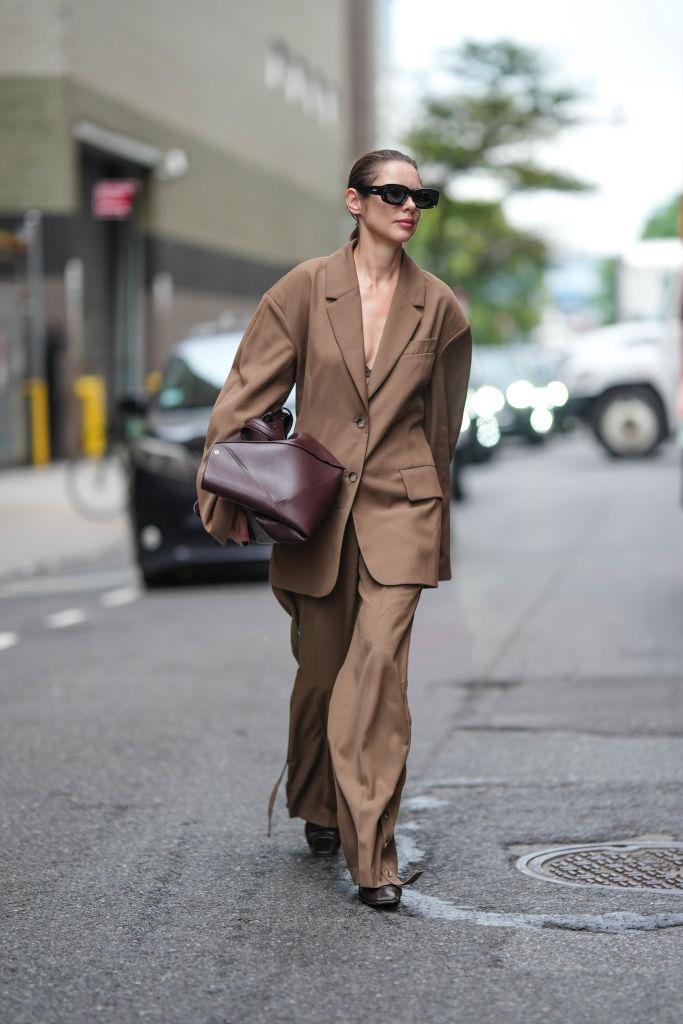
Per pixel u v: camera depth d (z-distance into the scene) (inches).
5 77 1813.5
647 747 456.4
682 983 268.7
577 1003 260.5
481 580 846.5
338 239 3646.7
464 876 335.9
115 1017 258.7
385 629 313.7
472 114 3440.0
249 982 273.3
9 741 484.1
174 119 2308.1
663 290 1823.3
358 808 308.8
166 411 854.5
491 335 5216.5
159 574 876.0
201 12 2475.4
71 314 1833.2
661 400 1808.6
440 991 267.1
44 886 334.3
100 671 604.7
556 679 565.0
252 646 650.2
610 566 892.6
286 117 3120.1
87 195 2018.9
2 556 1027.3
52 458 1845.5
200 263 2475.4
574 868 340.8
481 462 1818.4
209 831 375.9
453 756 451.2
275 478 309.6
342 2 3713.1
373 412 320.5
